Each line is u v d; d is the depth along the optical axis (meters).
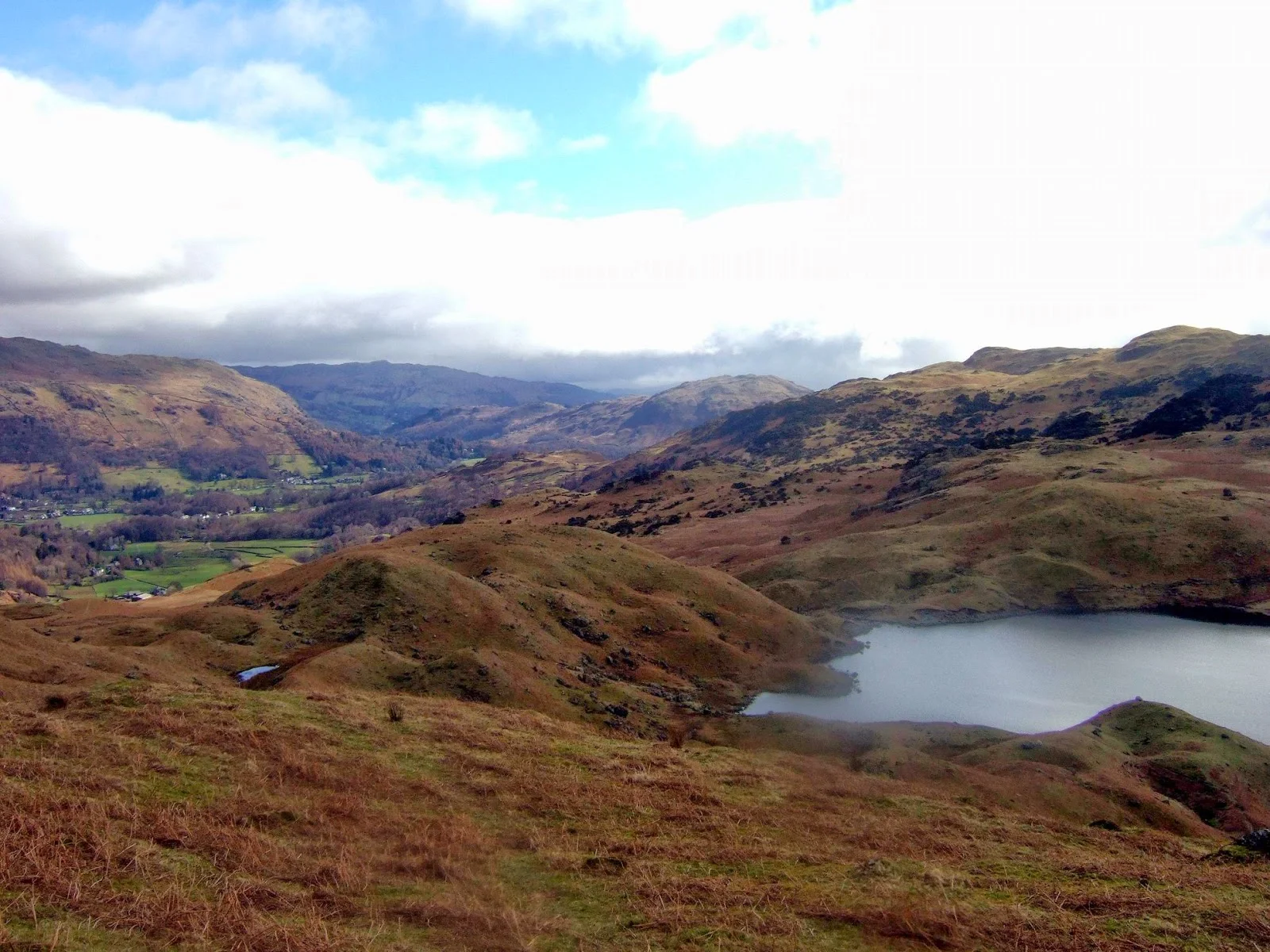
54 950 11.64
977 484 165.12
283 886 15.64
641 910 15.96
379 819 20.80
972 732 54.88
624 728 58.22
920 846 23.11
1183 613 111.81
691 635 88.25
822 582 130.00
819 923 15.53
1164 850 25.94
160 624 74.81
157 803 19.48
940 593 119.25
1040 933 15.09
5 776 20.09
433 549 105.44
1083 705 79.06
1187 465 160.25
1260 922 15.31
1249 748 51.41
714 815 24.28
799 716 60.91
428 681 55.72
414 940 13.80
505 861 18.95
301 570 99.75
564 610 85.50
